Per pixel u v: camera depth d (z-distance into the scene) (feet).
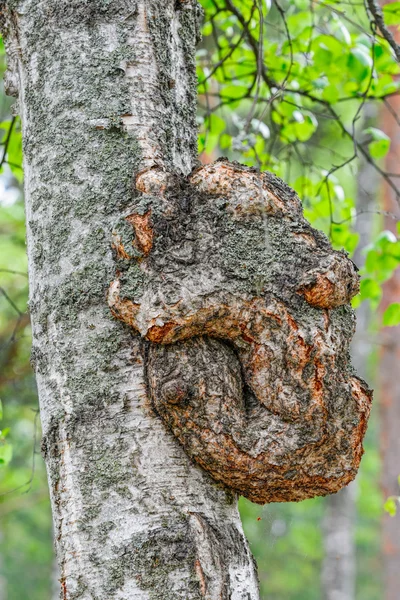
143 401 7.80
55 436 7.87
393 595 24.89
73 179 8.02
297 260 7.91
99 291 7.89
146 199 7.86
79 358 7.87
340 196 12.54
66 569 7.75
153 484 7.73
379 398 25.64
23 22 8.25
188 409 7.74
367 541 40.81
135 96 8.11
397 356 24.93
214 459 7.77
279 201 8.01
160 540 7.65
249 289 7.82
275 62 12.35
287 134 13.14
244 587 7.72
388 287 23.88
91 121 8.05
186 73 8.43
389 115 23.07
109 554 7.67
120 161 8.02
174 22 8.39
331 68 11.86
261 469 7.79
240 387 7.86
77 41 8.14
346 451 7.90
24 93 8.23
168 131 8.16
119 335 7.85
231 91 12.98
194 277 7.78
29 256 8.16
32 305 8.09
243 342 7.85
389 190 23.34
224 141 13.08
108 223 7.94
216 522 7.77
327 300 7.88
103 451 7.77
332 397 7.84
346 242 12.37
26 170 8.21
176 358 7.77
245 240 7.88
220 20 13.24
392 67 12.04
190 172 8.18
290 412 7.80
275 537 9.78
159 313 7.72
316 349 7.82
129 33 8.16
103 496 7.73
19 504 29.25
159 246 7.81
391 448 24.98
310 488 7.93
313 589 36.96
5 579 37.70
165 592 7.59
